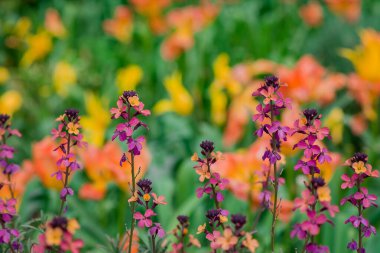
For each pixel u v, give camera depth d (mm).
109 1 7828
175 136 4535
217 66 4652
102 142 3977
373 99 4391
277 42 6867
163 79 5410
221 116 4668
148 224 1711
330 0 6531
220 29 6391
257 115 1680
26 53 6500
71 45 7371
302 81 3832
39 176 3082
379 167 4203
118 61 6055
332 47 5238
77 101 5539
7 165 1873
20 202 3127
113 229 3496
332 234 2945
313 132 1635
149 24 6859
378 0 7488
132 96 1673
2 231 1664
